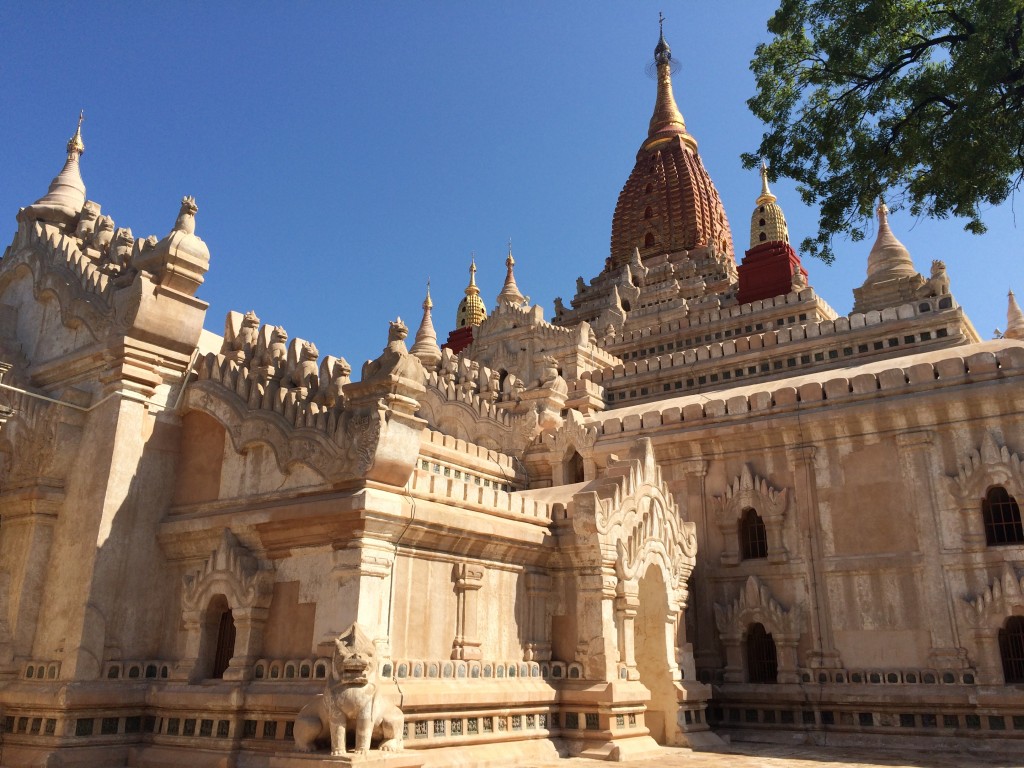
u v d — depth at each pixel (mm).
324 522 16000
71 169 24719
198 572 17672
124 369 18812
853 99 19188
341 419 16594
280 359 19547
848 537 24438
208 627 17516
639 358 47688
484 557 18500
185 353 19969
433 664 16562
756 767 17500
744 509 26359
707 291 56469
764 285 51625
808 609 24469
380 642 15484
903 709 22281
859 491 24594
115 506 18125
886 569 23609
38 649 17859
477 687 17047
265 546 17125
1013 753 20375
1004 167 17656
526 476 30359
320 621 15750
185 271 19656
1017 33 16453
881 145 19031
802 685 23781
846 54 18578
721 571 26188
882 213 43812
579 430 29844
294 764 13398
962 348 27062
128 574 18094
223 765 15266
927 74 18250
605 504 20297
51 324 21594
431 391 31344
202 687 16516
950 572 22703
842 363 34562
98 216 23281
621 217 69188
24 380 20969
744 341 37188
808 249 20438
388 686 15188
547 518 20250
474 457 27922
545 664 19516
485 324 47031
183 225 20219
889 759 19453
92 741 16469
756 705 24297
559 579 20219
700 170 69750
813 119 19750
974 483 22844
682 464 27750
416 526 16516
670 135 71625
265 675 16094
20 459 19641
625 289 58062
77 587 17609
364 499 15477
